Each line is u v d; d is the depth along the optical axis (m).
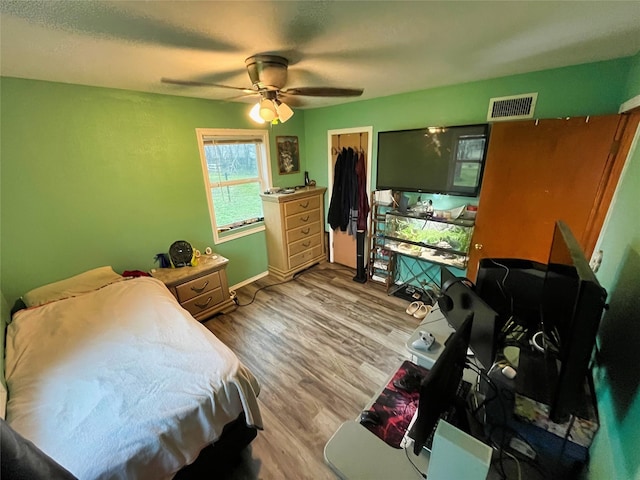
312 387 2.01
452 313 1.44
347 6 1.04
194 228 3.01
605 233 1.73
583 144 1.87
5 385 1.29
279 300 3.23
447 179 2.63
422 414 0.77
